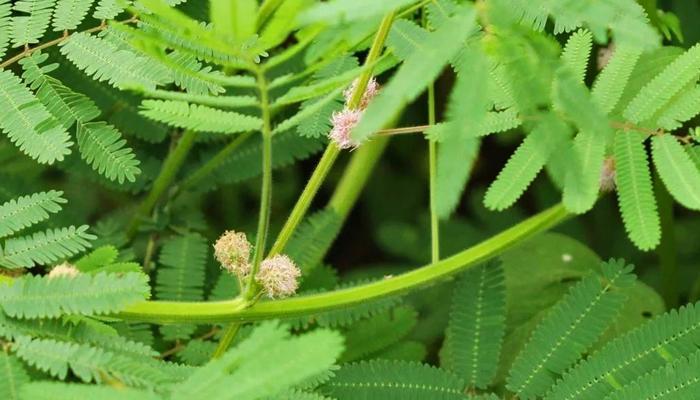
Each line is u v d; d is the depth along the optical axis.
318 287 0.71
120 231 0.72
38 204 0.62
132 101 0.72
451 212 0.53
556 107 0.57
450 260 0.66
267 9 0.58
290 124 0.58
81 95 0.64
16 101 0.63
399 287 0.66
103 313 0.59
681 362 0.62
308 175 0.88
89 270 0.62
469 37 0.56
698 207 0.61
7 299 0.58
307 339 0.54
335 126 0.62
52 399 0.55
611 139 0.61
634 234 0.62
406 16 0.64
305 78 0.68
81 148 0.63
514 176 0.62
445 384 0.65
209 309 0.63
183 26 0.54
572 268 0.73
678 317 0.63
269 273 0.62
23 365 0.59
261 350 0.54
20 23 0.65
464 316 0.67
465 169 0.53
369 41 0.64
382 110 0.53
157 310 0.63
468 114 0.54
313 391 0.64
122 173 0.63
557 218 0.67
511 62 0.56
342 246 0.92
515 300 0.72
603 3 0.57
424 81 0.54
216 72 0.62
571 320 0.65
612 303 0.65
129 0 0.64
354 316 0.68
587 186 0.60
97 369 0.57
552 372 0.65
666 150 0.63
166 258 0.71
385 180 0.90
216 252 0.63
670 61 0.66
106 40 0.64
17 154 0.76
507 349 0.70
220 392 0.54
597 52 0.70
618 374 0.63
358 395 0.65
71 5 0.65
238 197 0.85
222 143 0.74
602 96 0.64
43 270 0.69
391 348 0.69
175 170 0.73
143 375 0.57
